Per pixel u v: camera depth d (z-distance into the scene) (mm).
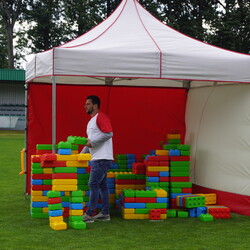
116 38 7191
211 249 5266
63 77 8914
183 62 6516
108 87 9719
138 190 7578
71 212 6383
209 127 8242
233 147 7477
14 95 36219
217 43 35938
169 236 5871
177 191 7660
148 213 7016
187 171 7715
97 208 7688
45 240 5613
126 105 9930
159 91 9891
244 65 6773
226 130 7664
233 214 7359
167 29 7852
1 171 12812
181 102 9781
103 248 5258
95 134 6465
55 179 6328
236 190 7414
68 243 5473
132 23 7793
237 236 5895
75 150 6836
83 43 6914
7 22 43719
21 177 11656
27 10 42938
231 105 7598
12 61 44250
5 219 6852
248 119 7199
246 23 36188
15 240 5609
